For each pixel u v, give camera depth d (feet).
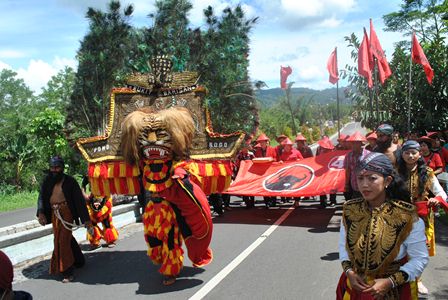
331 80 46.09
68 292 19.43
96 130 62.13
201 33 62.64
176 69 46.70
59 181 21.54
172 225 20.06
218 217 35.27
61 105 119.03
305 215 34.81
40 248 25.48
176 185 19.72
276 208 38.75
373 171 9.78
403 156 16.81
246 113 66.85
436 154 26.03
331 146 43.52
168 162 20.06
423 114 57.67
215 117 63.26
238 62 63.52
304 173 34.71
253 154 43.68
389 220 9.77
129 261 23.90
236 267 21.79
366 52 41.47
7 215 47.44
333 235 27.76
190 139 20.45
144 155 19.92
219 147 21.75
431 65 55.93
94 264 23.59
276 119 199.41
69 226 21.20
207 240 20.57
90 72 61.05
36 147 75.41
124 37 61.05
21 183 74.54
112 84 61.00
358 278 9.77
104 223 26.86
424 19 83.92
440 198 16.44
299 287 18.70
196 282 19.95
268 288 18.71
